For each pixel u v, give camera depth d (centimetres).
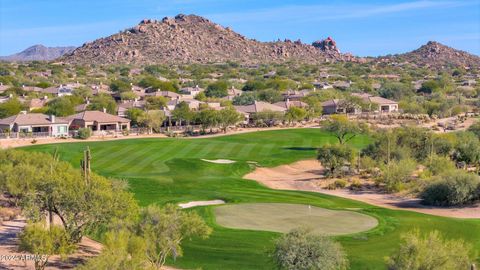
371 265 4044
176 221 3881
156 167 8950
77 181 4297
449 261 3162
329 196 7044
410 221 5369
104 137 12362
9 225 5162
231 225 5103
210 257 4234
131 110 14725
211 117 13538
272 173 9238
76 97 17575
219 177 8419
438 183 6806
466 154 9369
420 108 17625
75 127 13300
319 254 3522
